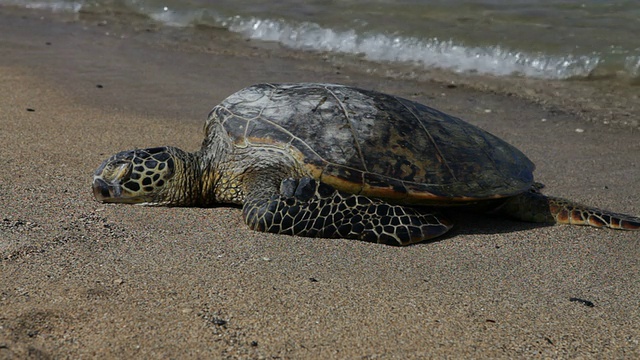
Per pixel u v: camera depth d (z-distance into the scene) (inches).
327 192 213.0
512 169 241.3
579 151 315.6
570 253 208.8
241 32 536.1
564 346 151.9
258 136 227.1
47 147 287.0
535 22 490.6
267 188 220.5
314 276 180.1
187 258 186.4
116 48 490.6
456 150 231.9
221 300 162.9
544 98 391.5
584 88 402.3
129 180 227.9
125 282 169.2
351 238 209.8
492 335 154.9
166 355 139.8
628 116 360.8
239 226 215.5
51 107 348.8
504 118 362.0
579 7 520.1
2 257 178.5
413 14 527.5
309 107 231.9
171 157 233.0
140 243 195.8
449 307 167.3
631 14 494.9
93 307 156.1
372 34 493.7
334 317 158.6
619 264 200.7
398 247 207.8
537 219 237.3
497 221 239.5
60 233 197.2
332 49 487.5
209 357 139.9
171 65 448.8
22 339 142.0
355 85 412.5
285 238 206.8
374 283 178.5
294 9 560.4
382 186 215.0
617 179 281.3
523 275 191.2
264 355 141.7
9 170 255.9
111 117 336.8
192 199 237.6
